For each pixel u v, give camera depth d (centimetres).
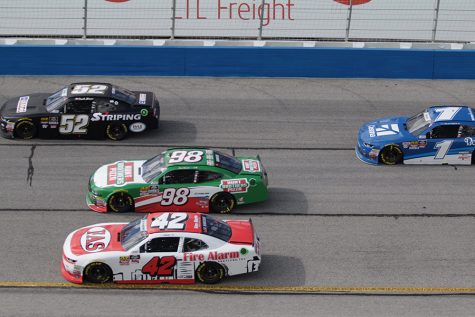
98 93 8312
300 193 7244
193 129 8644
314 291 5678
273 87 9950
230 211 6819
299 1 10600
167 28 10575
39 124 8194
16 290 5603
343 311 5403
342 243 6391
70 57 10056
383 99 9625
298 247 6309
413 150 7850
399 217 6850
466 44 10475
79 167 7662
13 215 6719
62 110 8206
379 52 10200
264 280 5809
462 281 5859
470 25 10600
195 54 10125
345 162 7938
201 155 6931
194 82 10050
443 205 7081
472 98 9712
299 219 6769
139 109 8294
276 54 10181
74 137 8281
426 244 6400
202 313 5334
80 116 8206
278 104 9400
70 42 10312
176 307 5409
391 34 10644
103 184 6794
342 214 6881
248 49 10144
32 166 7656
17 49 9975
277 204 7019
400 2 10575
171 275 5688
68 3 10469
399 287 5759
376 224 6719
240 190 6775
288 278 5847
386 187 7412
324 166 7831
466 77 10319
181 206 6769
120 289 5644
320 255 6197
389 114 9181
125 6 10506
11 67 10062
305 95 9700
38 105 8350
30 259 6034
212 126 8738
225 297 5562
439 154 7856
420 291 5706
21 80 9938
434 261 6141
